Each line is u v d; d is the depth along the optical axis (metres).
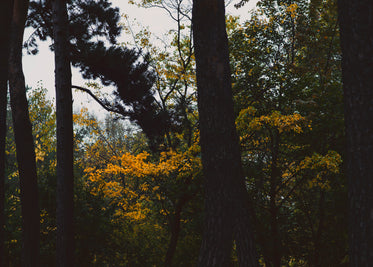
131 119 12.15
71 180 10.13
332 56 13.09
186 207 13.35
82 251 13.21
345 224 10.97
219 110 5.05
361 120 3.06
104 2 11.95
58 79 10.35
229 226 4.90
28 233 9.27
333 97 11.16
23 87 9.73
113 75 11.12
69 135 10.23
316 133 11.15
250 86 12.45
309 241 11.80
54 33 10.51
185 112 14.52
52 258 13.05
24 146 9.54
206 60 5.11
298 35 12.77
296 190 12.23
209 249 4.89
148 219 15.52
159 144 13.85
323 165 9.48
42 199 13.35
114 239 14.12
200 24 5.17
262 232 11.28
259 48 13.59
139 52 11.80
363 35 3.10
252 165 11.95
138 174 11.91
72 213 10.05
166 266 13.20
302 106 11.16
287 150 12.28
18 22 9.77
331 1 11.91
